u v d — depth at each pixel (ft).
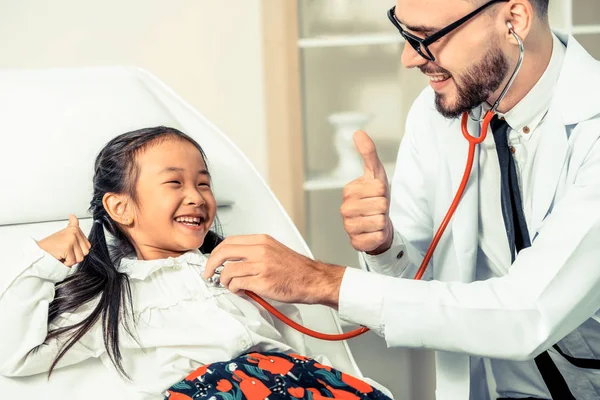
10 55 7.59
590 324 4.52
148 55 7.95
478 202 4.68
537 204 4.29
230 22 8.10
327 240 8.70
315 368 3.95
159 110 5.27
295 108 8.02
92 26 7.76
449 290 3.88
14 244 4.57
